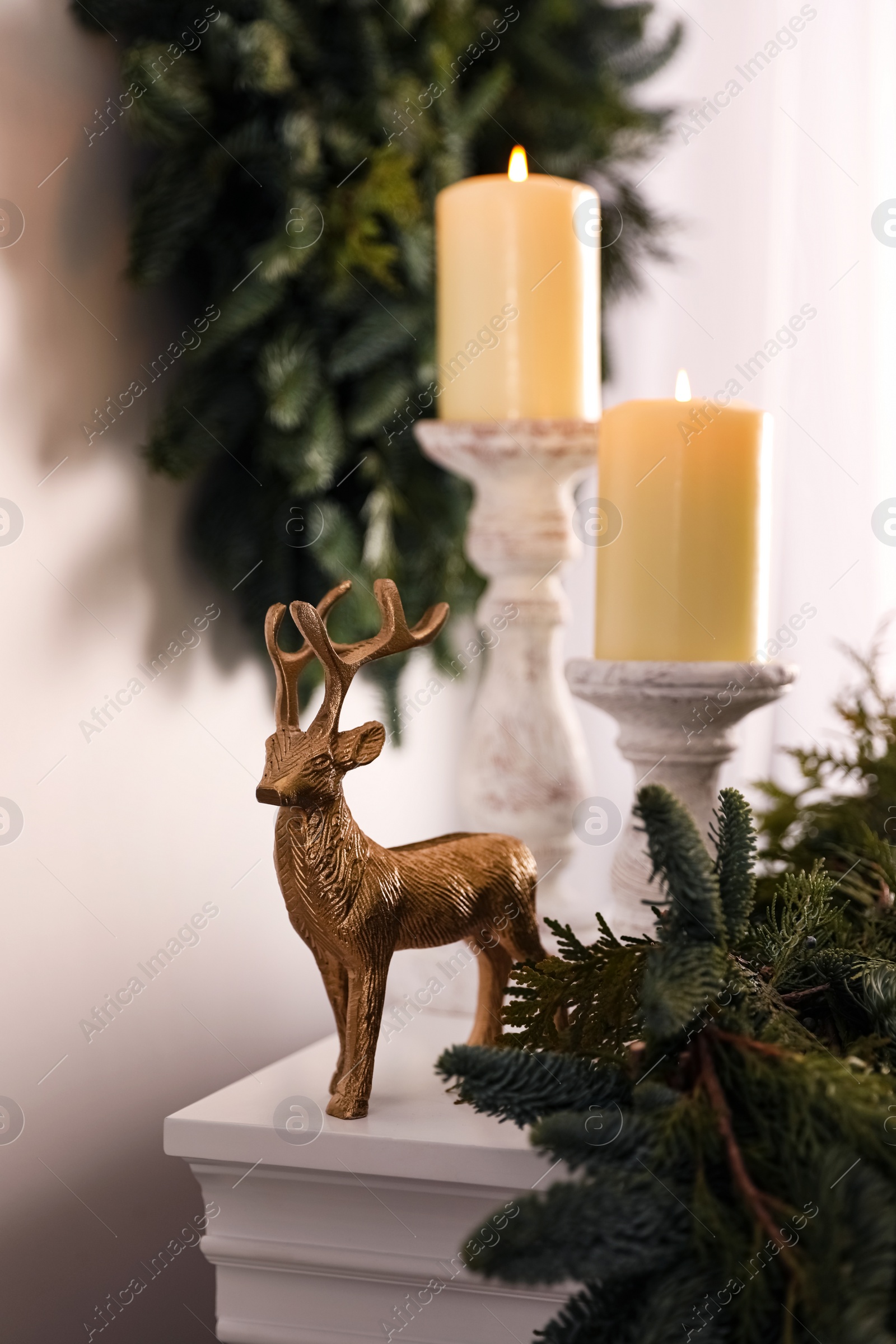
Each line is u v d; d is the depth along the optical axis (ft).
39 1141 3.15
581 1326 2.33
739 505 2.97
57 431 3.20
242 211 3.40
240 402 3.43
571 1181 2.34
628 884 3.04
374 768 4.07
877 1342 2.05
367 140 3.44
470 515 3.61
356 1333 2.71
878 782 3.28
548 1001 2.61
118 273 3.33
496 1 3.79
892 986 2.56
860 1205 2.26
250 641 3.64
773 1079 2.41
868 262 4.42
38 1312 3.14
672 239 4.57
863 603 4.48
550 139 3.84
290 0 3.35
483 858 2.84
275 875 3.76
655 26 4.48
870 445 4.45
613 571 3.01
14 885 3.11
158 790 3.41
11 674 3.11
